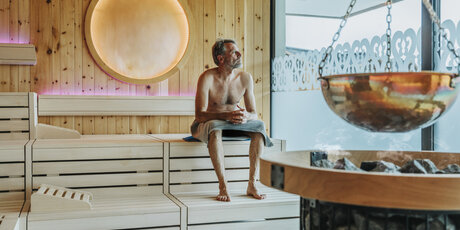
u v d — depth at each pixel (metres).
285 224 2.69
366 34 3.07
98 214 2.41
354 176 1.29
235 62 2.95
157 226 2.49
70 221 2.37
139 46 4.20
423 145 2.68
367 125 1.35
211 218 2.57
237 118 2.73
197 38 4.34
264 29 4.55
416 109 1.23
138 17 4.20
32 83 3.91
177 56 4.30
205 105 2.98
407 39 2.72
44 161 2.82
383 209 1.32
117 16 4.14
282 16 4.52
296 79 4.08
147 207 2.52
